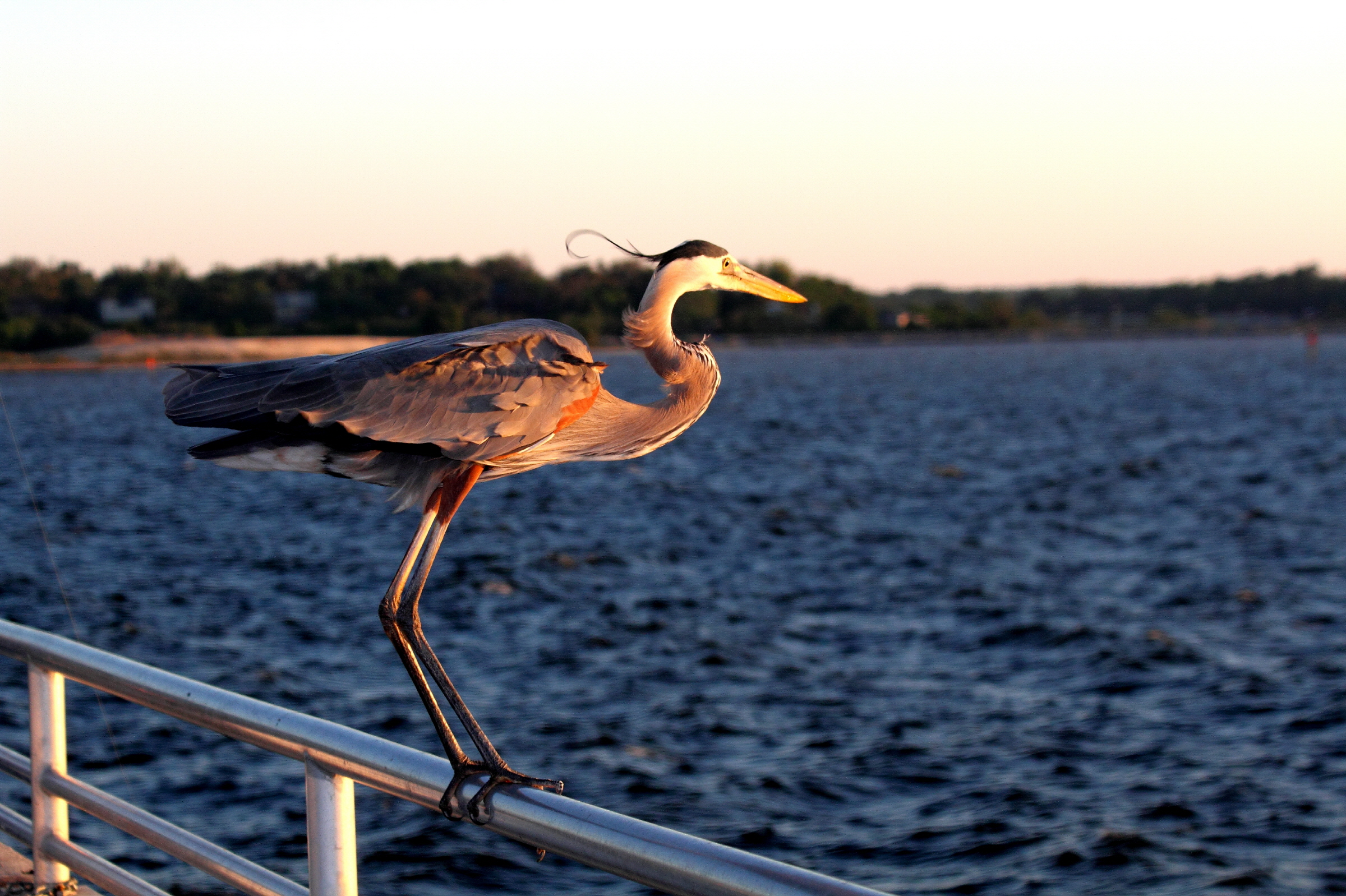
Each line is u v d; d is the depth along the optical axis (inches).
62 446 2018.9
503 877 380.2
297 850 393.4
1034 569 870.4
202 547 994.7
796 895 91.0
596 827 109.3
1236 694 552.4
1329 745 483.5
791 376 4456.2
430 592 795.4
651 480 1456.7
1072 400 2930.6
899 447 1852.9
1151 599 758.5
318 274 5438.0
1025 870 379.6
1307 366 4722.0
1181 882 369.4
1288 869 376.2
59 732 193.0
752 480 1453.0
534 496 1312.7
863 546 979.9
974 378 4128.9
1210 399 2910.9
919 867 382.6
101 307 5108.3
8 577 847.1
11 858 224.7
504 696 564.7
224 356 4650.6
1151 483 1364.4
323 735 133.3
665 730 514.6
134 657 629.9
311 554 956.0
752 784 452.1
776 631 693.3
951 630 688.4
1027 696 560.4
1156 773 458.3
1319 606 729.6
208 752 479.8
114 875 178.9
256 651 642.8
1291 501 1196.5
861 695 564.4
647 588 815.7
